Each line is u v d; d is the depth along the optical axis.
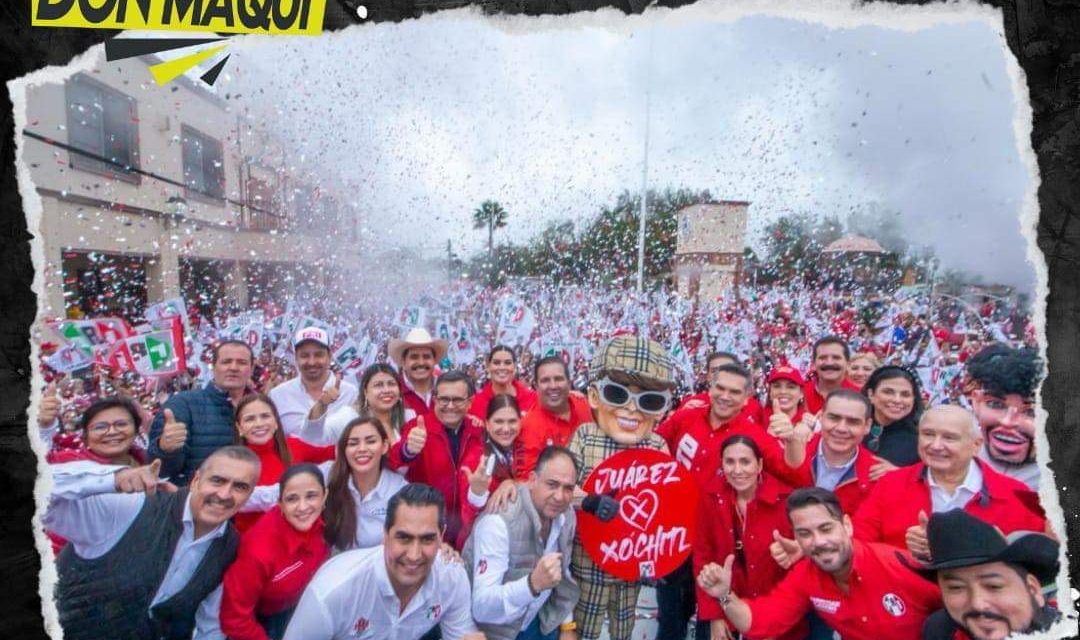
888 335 2.58
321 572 1.63
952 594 1.41
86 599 1.51
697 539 1.71
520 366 2.41
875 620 1.53
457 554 1.69
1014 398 1.56
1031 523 1.47
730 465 1.62
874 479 1.65
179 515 1.60
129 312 3.20
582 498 1.70
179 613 1.60
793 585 1.61
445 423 1.77
